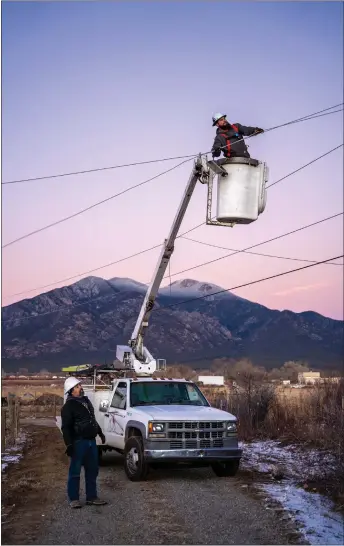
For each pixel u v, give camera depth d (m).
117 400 14.30
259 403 21.44
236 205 13.38
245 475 13.02
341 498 10.18
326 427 16.48
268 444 18.00
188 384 14.50
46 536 8.37
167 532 8.49
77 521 9.16
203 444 12.40
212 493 11.08
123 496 10.91
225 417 12.82
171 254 17.39
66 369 17.75
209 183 14.14
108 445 14.27
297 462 14.40
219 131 13.60
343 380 21.06
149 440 12.22
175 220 16.58
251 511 9.62
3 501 10.55
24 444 20.00
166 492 11.20
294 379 66.00
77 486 10.12
